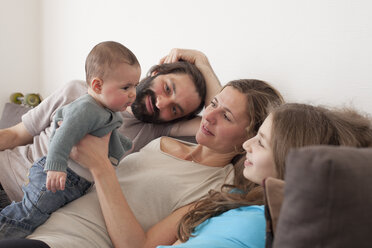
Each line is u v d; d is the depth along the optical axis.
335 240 0.39
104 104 1.07
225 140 1.21
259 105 1.17
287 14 1.41
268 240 0.62
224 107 1.18
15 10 2.80
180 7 1.90
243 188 1.06
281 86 1.45
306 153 0.42
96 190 1.16
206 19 1.77
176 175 1.19
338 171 0.39
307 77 1.35
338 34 1.24
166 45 2.00
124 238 1.01
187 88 1.46
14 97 2.86
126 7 2.22
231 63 1.67
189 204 1.10
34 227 1.05
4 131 1.51
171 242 1.02
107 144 1.10
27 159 1.39
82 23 2.56
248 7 1.56
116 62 1.02
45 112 1.48
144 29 2.14
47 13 2.87
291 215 0.42
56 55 2.85
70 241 0.98
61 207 1.11
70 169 1.10
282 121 0.81
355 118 0.84
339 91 1.25
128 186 1.18
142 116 1.54
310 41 1.33
